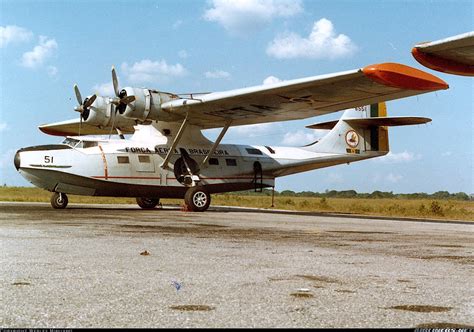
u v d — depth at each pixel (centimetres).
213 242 743
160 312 307
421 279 451
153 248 643
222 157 1945
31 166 1644
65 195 1783
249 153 2012
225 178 1939
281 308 324
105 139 1784
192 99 1638
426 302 349
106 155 1738
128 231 893
